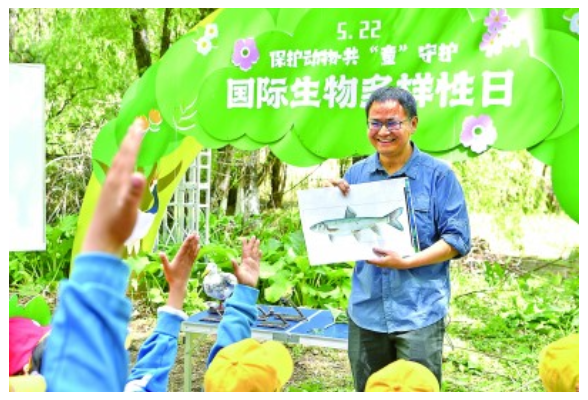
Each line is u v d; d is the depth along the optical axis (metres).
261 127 3.56
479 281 4.54
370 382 1.57
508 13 3.07
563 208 3.08
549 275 4.33
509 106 3.09
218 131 3.63
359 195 2.52
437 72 3.21
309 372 4.27
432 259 2.36
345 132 3.42
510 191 4.55
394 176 2.54
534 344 3.97
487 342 4.06
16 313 2.60
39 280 4.69
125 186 0.74
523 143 3.07
